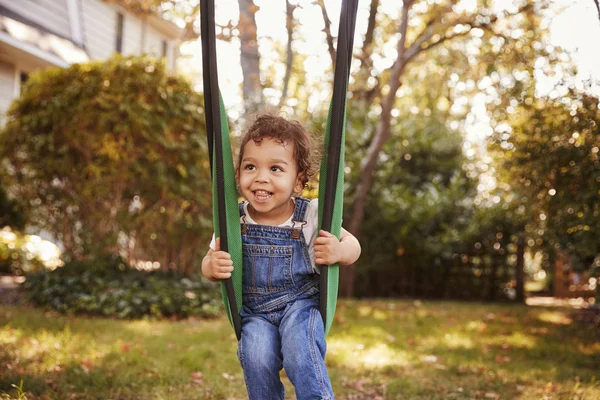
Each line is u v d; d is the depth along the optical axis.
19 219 9.69
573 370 4.32
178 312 6.60
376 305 8.53
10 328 5.17
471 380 3.96
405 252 10.27
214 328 5.82
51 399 3.19
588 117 5.04
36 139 6.94
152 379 3.69
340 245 2.14
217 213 2.13
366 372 4.10
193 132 6.97
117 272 7.09
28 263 9.63
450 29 9.23
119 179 6.84
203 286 7.07
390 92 9.10
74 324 5.60
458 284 10.55
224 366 4.14
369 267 10.11
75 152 6.94
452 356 4.74
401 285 10.57
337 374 4.01
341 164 2.14
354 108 11.09
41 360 4.04
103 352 4.39
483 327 6.43
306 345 2.10
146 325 5.88
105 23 14.47
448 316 7.50
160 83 6.73
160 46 17.36
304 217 2.29
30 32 11.06
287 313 2.20
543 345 5.37
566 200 5.64
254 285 2.26
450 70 10.97
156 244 7.39
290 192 2.23
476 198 10.62
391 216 9.95
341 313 7.32
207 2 2.12
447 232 10.01
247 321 2.24
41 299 6.75
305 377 2.06
